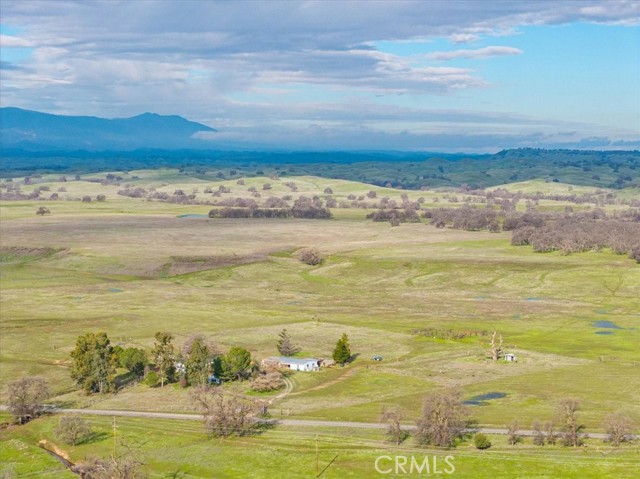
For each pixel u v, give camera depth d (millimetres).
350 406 129750
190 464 106250
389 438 111938
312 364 155625
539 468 99875
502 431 114062
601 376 146625
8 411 133000
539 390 136750
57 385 146875
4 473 107125
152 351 155375
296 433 115938
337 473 100812
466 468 100812
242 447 110938
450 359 162875
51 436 119500
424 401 116438
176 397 138625
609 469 99000
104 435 118938
